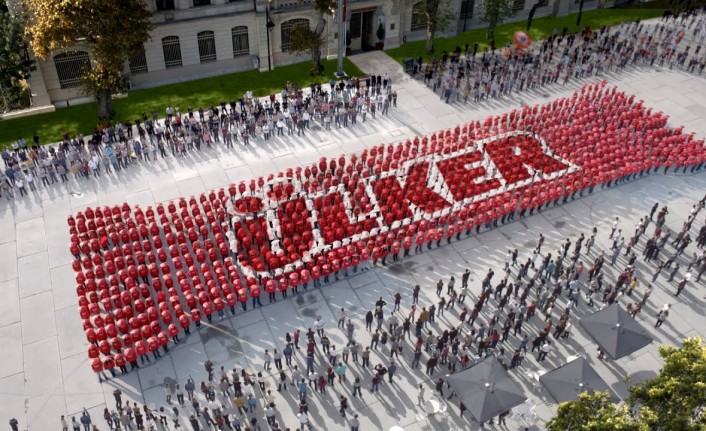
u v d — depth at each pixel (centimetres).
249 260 3077
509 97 4631
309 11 4794
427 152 3872
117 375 2589
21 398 2492
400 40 5359
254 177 3712
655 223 3497
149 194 3550
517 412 2441
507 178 3647
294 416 2445
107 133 3819
